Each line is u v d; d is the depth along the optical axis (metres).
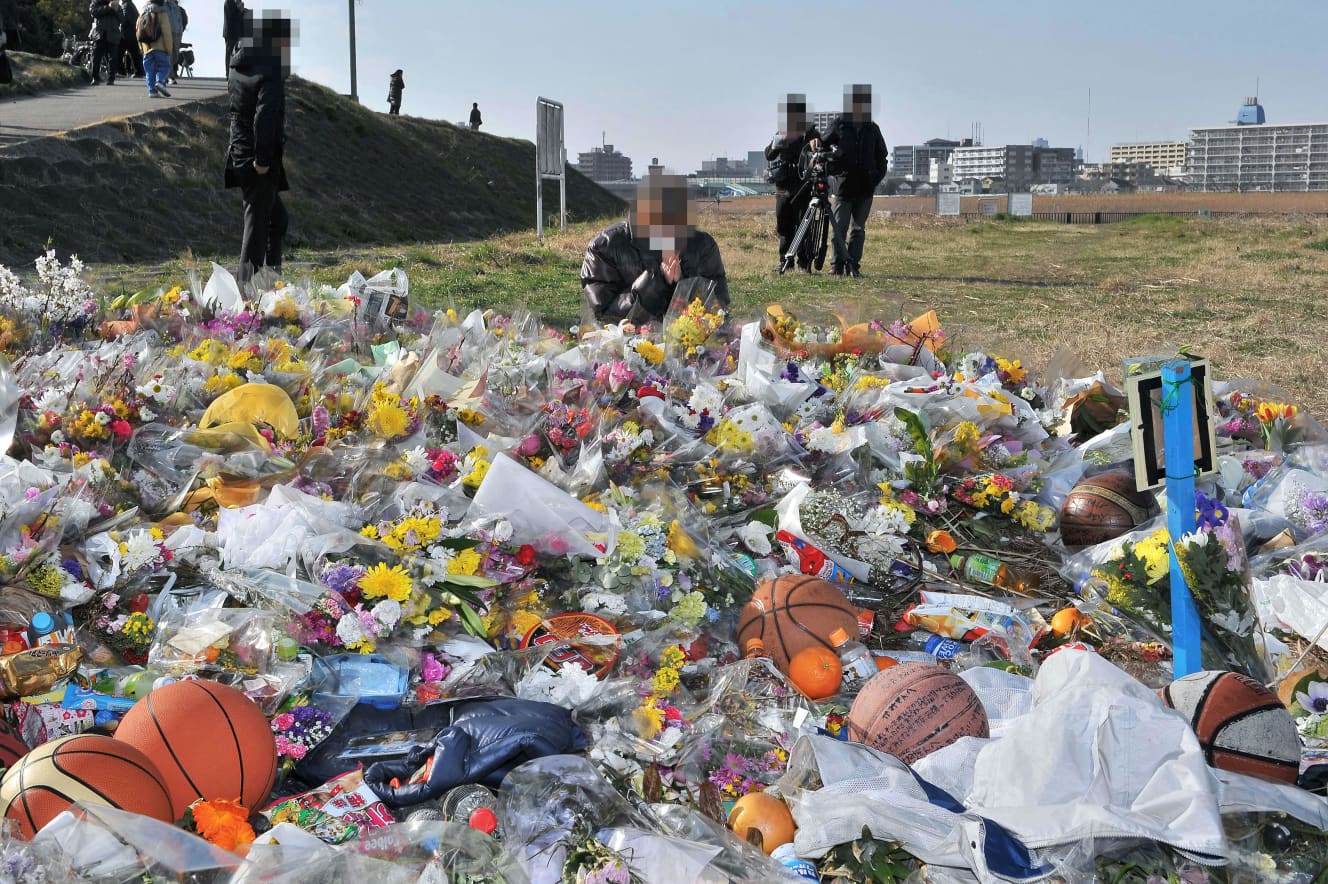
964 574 5.13
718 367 7.07
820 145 17.52
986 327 12.20
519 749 3.22
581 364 6.48
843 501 4.98
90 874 2.36
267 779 3.13
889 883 2.86
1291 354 10.91
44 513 3.80
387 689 3.63
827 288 15.83
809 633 4.13
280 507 4.25
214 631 3.57
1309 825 2.89
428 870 2.53
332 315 7.70
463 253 18.78
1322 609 4.34
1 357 5.38
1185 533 3.63
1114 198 51.09
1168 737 2.97
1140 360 3.71
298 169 30.36
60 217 19.41
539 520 4.39
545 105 26.98
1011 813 2.88
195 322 7.20
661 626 4.23
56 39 52.28
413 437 5.43
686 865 2.82
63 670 3.32
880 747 3.48
